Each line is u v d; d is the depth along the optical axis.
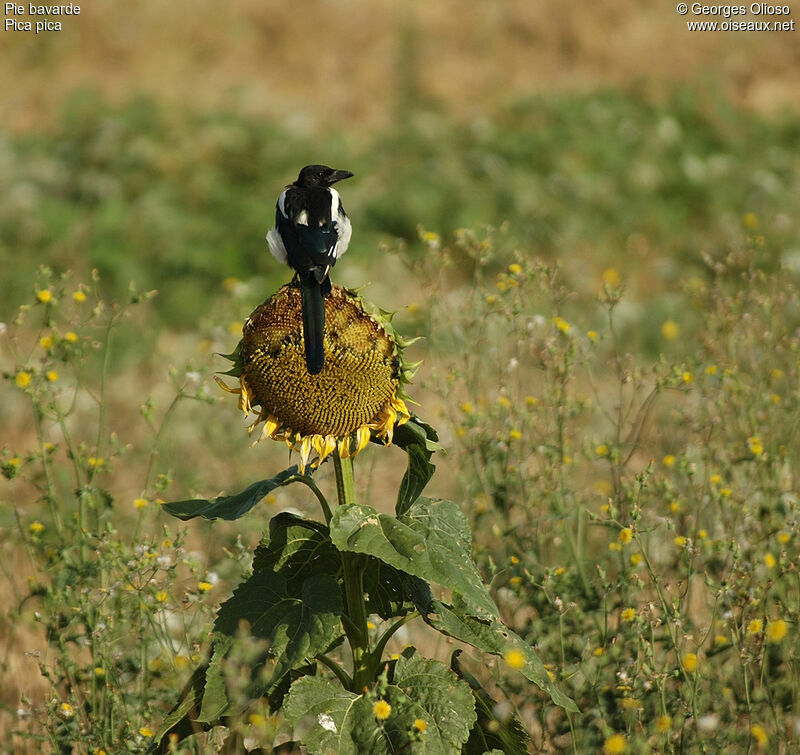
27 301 24.36
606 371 20.44
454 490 15.75
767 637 10.09
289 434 8.46
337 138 32.72
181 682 10.48
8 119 36.69
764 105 39.81
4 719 11.73
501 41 43.69
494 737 9.20
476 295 15.08
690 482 12.79
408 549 7.89
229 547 12.50
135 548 11.21
